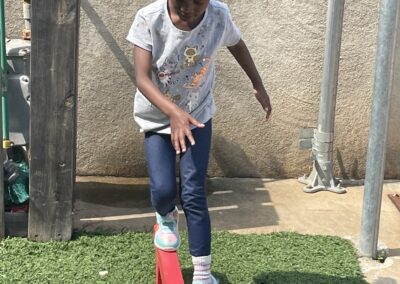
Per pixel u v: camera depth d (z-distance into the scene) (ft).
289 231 12.50
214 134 15.15
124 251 11.29
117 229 12.31
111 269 10.64
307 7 14.44
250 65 9.68
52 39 10.62
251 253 11.41
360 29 14.62
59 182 11.30
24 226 11.64
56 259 10.95
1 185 11.26
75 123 11.34
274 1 14.40
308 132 15.05
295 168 15.52
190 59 8.92
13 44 12.00
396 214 13.67
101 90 14.62
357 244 11.91
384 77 10.73
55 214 11.44
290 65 14.79
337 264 11.12
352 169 15.55
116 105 14.74
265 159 15.42
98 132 14.92
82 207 13.46
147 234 12.00
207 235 9.20
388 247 12.07
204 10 8.45
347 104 15.10
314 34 14.61
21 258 10.93
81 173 15.20
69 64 10.78
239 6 14.38
